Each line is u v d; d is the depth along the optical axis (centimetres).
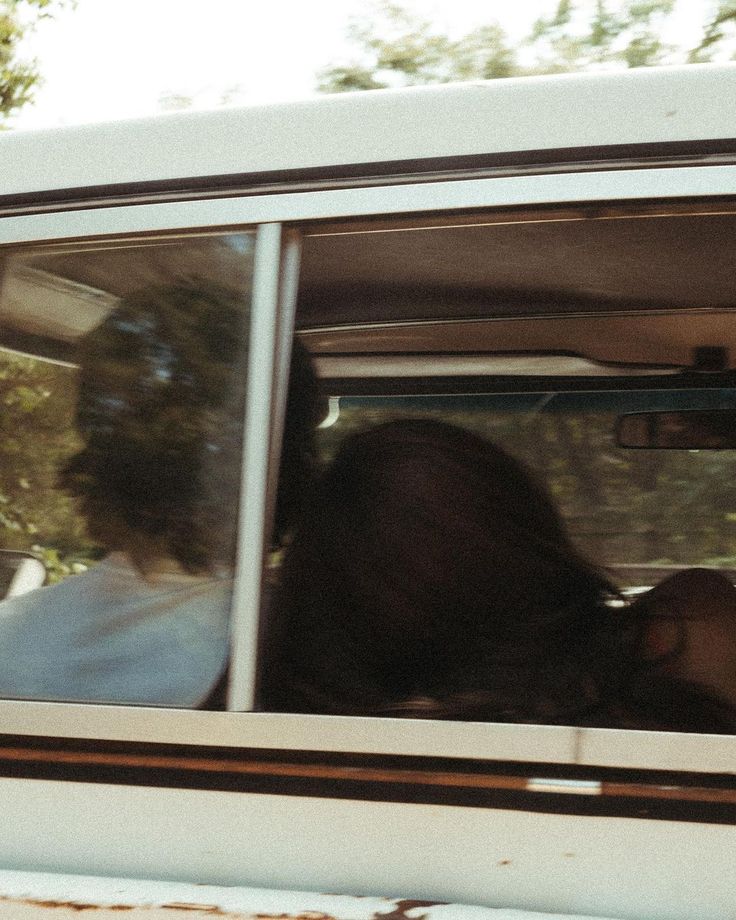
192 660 131
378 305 162
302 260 143
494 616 144
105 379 138
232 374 133
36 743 131
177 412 135
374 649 139
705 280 166
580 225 136
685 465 182
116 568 137
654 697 139
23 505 141
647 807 118
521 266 155
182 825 126
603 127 127
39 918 122
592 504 182
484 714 137
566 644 145
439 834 121
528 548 150
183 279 135
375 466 148
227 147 135
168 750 128
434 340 179
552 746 120
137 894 123
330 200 132
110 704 131
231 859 125
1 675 137
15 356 142
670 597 151
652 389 193
